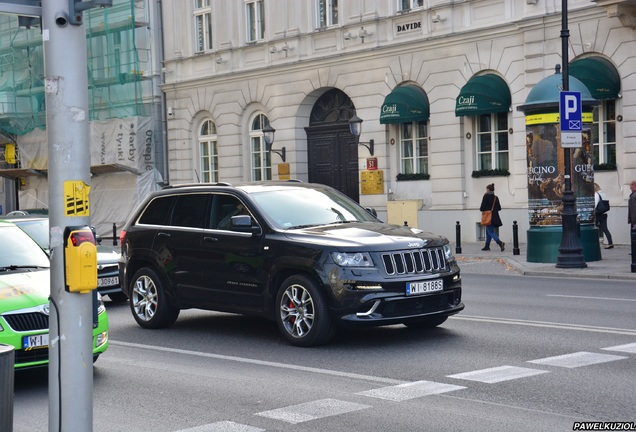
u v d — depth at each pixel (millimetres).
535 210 22938
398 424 7492
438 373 9516
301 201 12484
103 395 9195
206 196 12969
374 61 33750
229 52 39250
